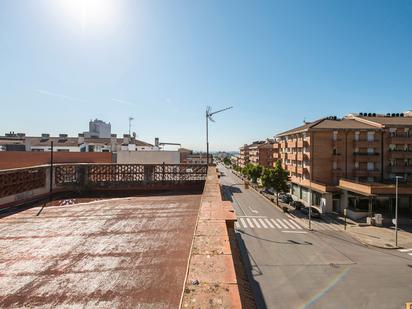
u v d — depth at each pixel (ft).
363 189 114.73
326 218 123.95
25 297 8.79
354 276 59.00
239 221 116.78
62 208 21.81
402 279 57.41
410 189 109.60
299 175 169.58
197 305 5.60
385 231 101.19
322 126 149.18
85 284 9.55
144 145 183.32
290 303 47.19
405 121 150.20
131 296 8.71
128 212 20.24
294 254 74.79
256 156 322.14
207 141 70.79
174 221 17.75
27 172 26.02
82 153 121.70
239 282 9.89
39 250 12.76
